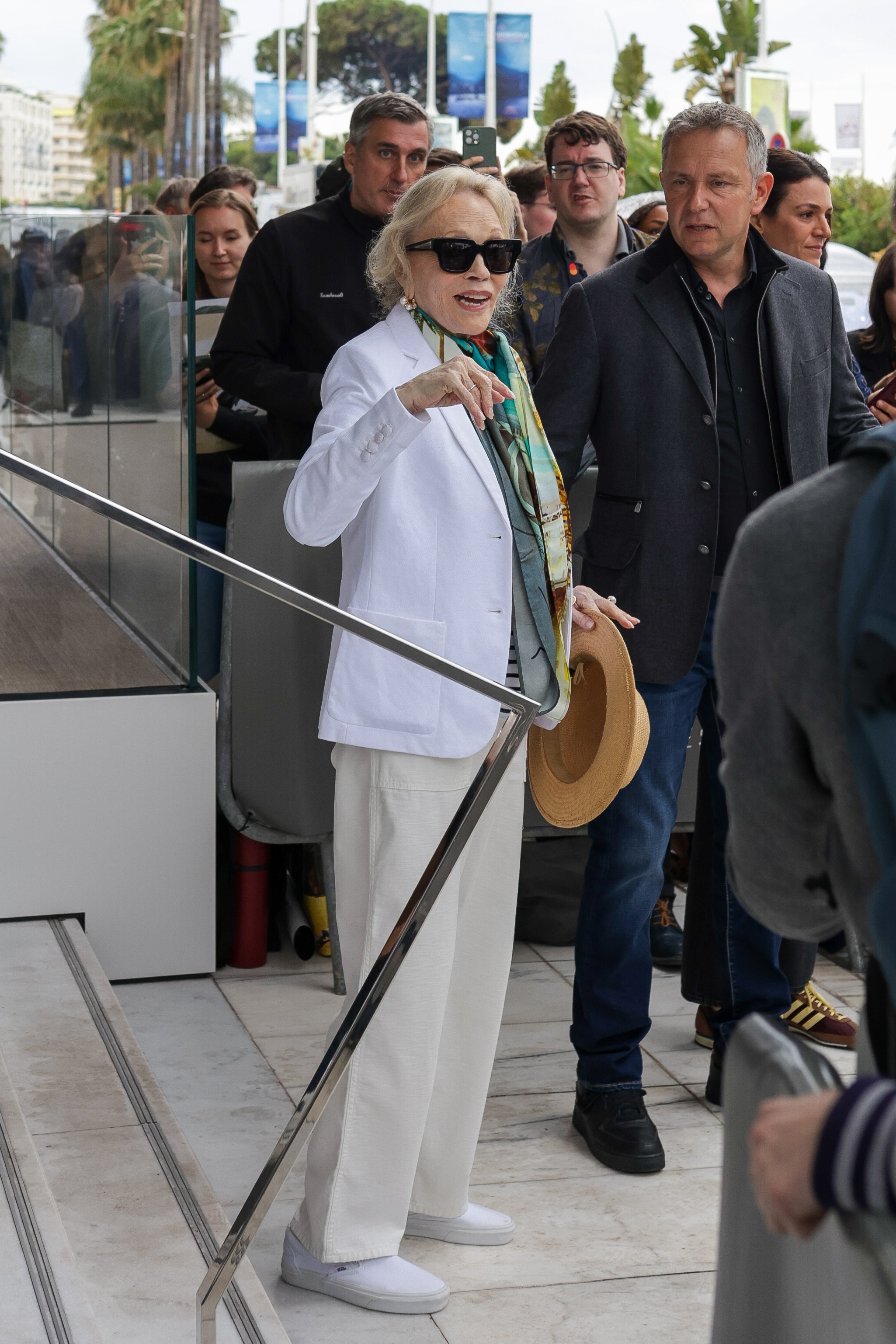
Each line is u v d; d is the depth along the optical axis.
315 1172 2.24
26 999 2.90
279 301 3.55
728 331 2.73
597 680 2.63
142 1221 2.19
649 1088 3.03
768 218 3.84
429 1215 2.42
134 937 3.42
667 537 2.71
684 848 4.22
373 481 2.06
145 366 3.32
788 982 2.96
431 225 2.17
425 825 2.15
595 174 3.91
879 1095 0.82
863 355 3.93
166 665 3.40
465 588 2.15
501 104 30.12
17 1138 2.23
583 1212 2.54
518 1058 3.15
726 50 32.22
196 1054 3.09
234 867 3.58
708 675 2.79
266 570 3.44
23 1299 1.83
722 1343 1.07
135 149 51.06
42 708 3.27
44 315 3.59
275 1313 2.02
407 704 2.12
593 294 2.75
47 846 3.32
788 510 0.96
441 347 2.21
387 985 1.95
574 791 2.57
